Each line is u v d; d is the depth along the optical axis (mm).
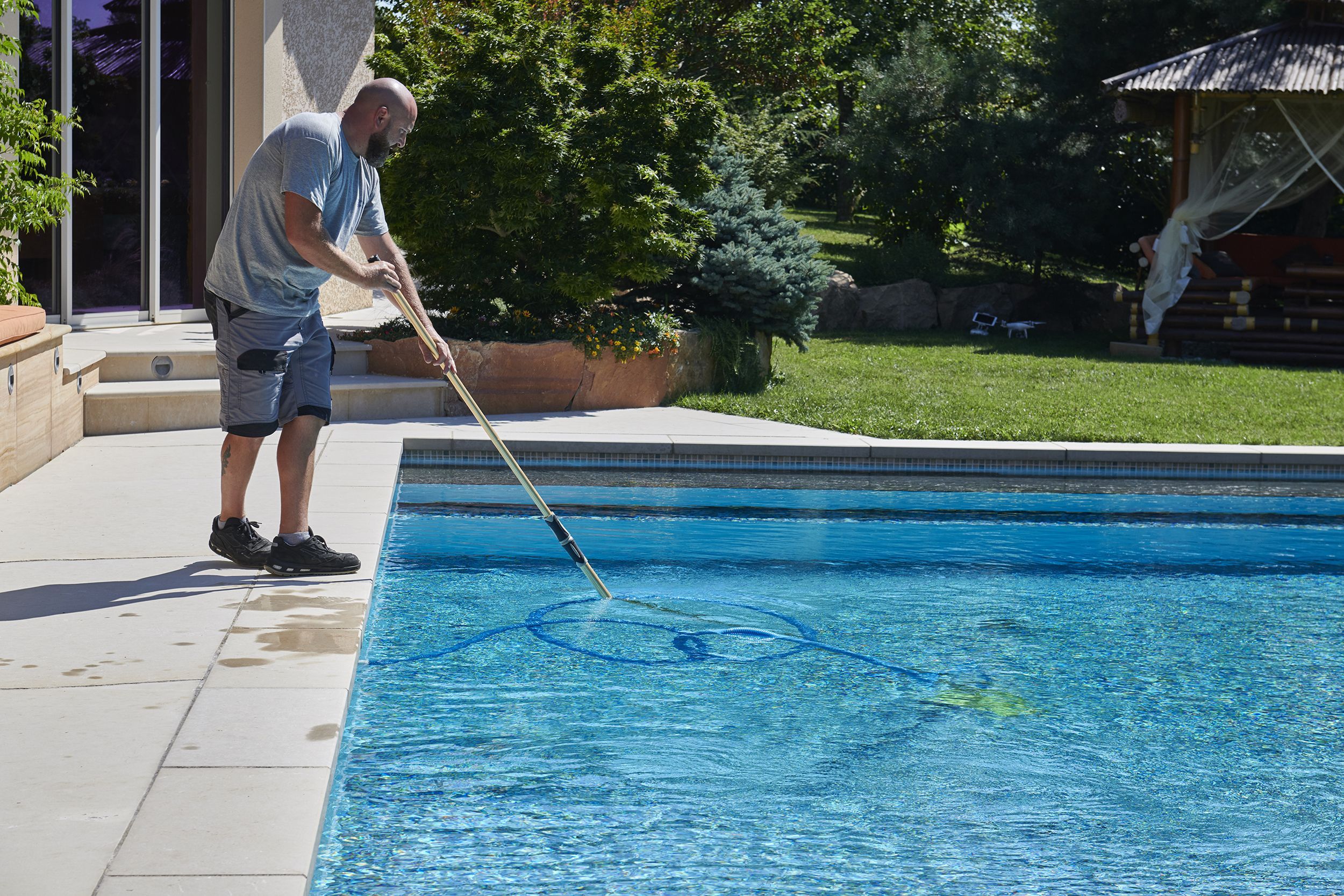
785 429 8586
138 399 7438
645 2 16953
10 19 8555
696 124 9664
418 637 4199
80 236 9609
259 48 10555
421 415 8727
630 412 9266
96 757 2512
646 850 2570
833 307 17219
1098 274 21328
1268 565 5859
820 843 2648
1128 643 4461
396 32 9914
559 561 5461
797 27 19453
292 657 3236
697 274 10852
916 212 19797
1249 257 17578
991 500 7297
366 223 4363
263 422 4109
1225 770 3219
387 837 2584
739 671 3936
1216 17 18016
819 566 5578
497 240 9695
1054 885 2496
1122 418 9586
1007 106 19812
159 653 3254
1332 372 13164
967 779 3084
